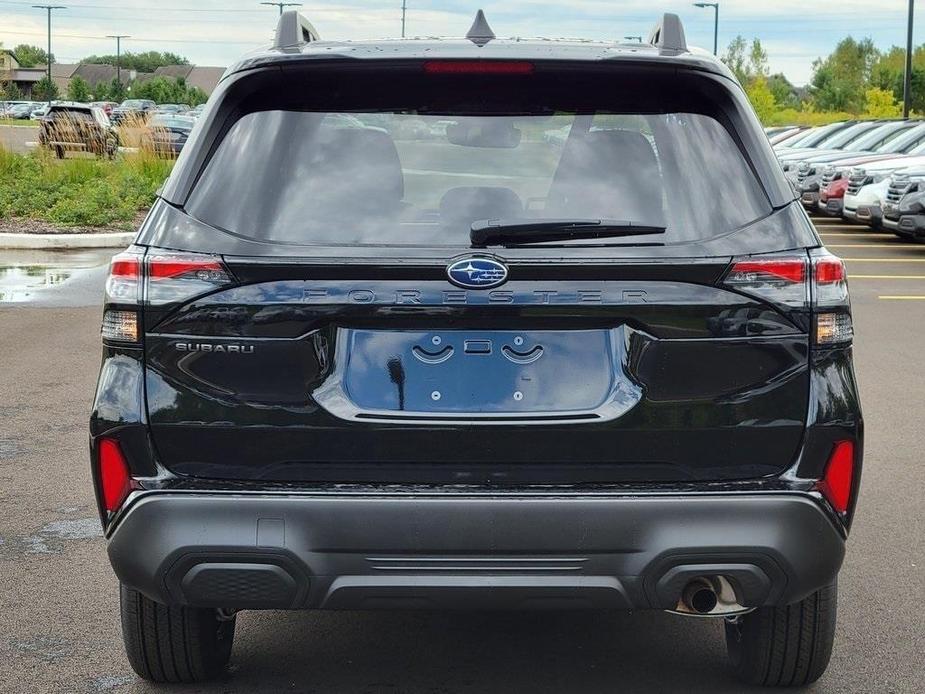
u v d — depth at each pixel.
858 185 21.56
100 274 14.69
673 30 3.34
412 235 3.04
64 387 8.42
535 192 3.11
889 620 4.32
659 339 3.03
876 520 5.56
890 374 9.20
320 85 3.21
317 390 3.03
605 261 3.00
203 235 3.05
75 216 19.19
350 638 4.14
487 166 3.13
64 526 5.39
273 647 4.06
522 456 3.02
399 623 4.29
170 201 3.12
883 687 3.73
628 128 3.19
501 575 3.00
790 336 3.07
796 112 81.25
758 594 3.10
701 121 3.20
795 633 3.50
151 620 3.50
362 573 3.00
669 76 3.19
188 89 138.88
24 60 173.38
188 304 3.03
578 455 3.03
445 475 3.03
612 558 2.99
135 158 23.64
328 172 3.12
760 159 3.16
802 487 3.07
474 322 3.02
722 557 3.02
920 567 4.91
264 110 3.20
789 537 3.03
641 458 3.04
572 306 3.00
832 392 3.10
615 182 3.12
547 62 3.15
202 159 3.15
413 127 3.18
